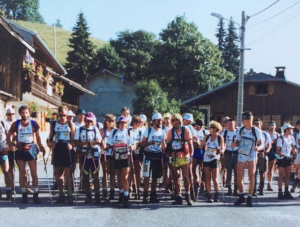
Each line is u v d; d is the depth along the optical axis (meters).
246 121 9.21
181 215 7.86
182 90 59.00
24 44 19.73
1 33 19.69
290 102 35.78
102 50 69.25
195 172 10.65
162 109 47.09
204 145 9.77
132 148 8.94
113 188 9.80
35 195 8.93
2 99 20.92
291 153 11.53
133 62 71.81
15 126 8.82
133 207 8.72
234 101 36.84
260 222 7.35
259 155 11.08
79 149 9.09
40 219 7.27
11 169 9.26
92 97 56.44
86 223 7.02
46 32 120.94
